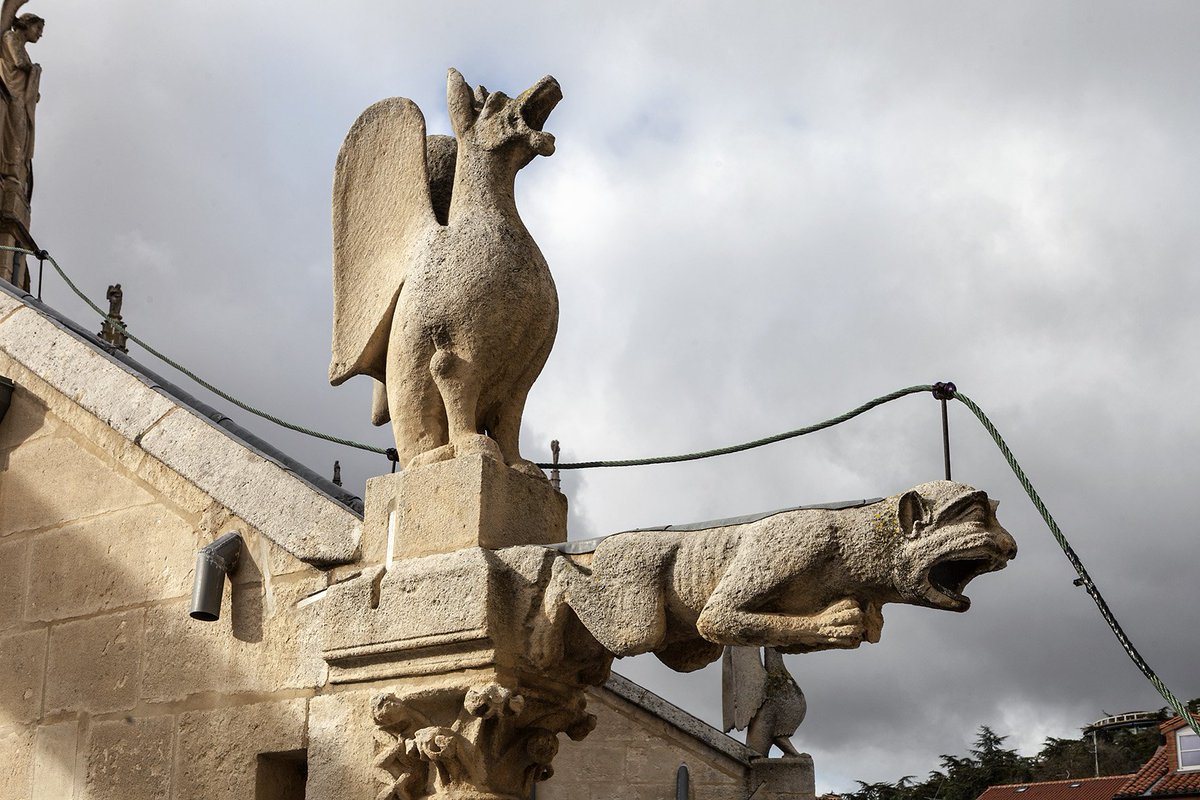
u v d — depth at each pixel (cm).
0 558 723
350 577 575
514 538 553
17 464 736
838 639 450
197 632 632
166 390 722
